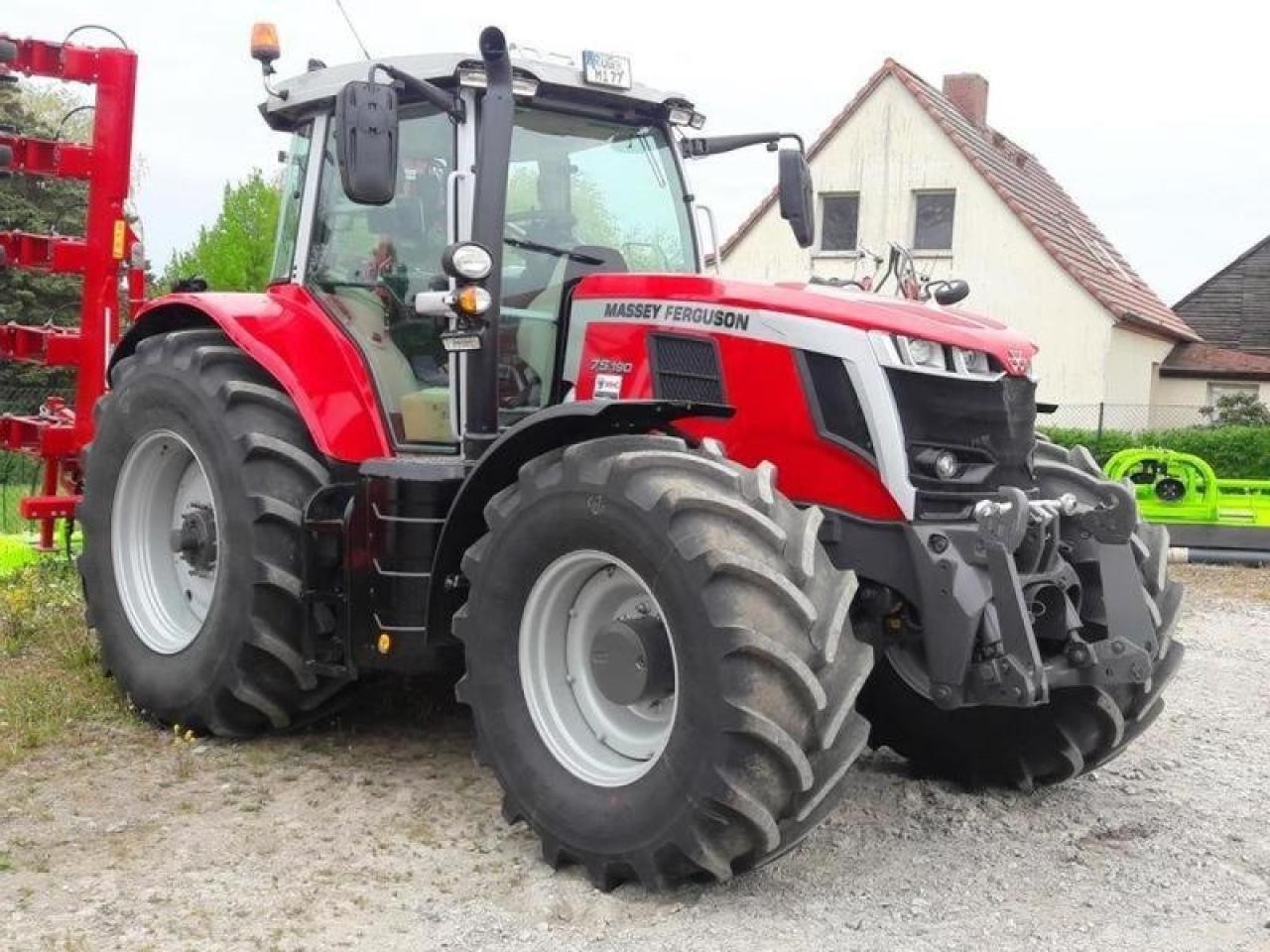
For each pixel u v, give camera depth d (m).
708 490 3.60
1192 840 4.26
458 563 4.34
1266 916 3.65
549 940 3.40
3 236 7.49
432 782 4.64
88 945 3.33
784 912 3.59
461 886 3.75
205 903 3.59
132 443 5.36
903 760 5.12
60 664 6.04
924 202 23.00
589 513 3.73
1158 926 3.57
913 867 3.97
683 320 4.34
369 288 5.01
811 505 4.08
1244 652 7.62
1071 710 4.47
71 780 4.59
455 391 4.54
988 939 3.45
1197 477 11.73
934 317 4.19
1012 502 3.81
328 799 4.46
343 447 4.80
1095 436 19.14
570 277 4.84
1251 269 29.72
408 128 4.91
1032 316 22.02
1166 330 24.31
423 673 4.77
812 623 3.46
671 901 3.64
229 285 25.39
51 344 7.58
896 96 22.77
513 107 4.45
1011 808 4.56
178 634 5.28
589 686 3.98
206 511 5.19
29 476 12.62
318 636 4.79
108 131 7.66
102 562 5.46
